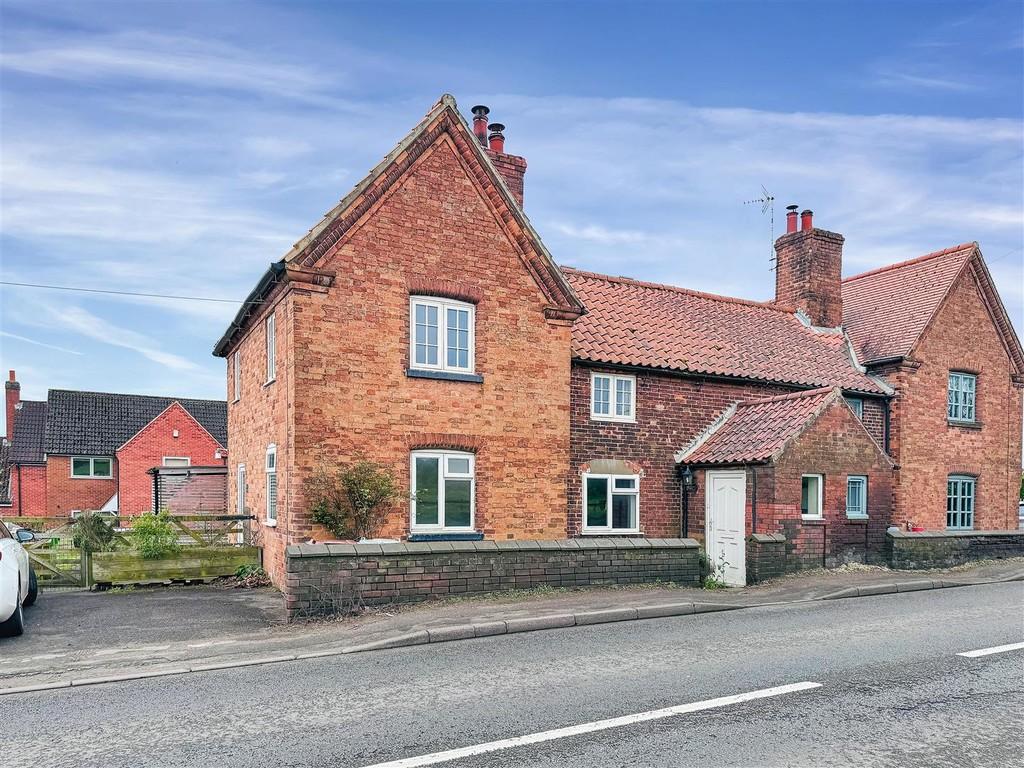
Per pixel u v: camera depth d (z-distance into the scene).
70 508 37.44
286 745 5.81
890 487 16.91
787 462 15.41
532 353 15.27
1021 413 23.56
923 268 23.55
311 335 13.13
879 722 6.27
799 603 12.51
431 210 14.37
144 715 6.64
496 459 14.72
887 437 20.78
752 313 22.17
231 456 20.41
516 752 5.61
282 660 8.71
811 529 15.64
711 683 7.40
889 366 20.97
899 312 22.47
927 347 21.28
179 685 7.66
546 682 7.48
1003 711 6.57
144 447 35.28
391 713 6.54
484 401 14.67
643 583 13.61
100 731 6.23
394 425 13.77
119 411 40.44
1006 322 23.06
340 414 13.29
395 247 13.97
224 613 11.46
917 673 7.78
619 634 9.92
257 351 16.58
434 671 8.02
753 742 5.81
